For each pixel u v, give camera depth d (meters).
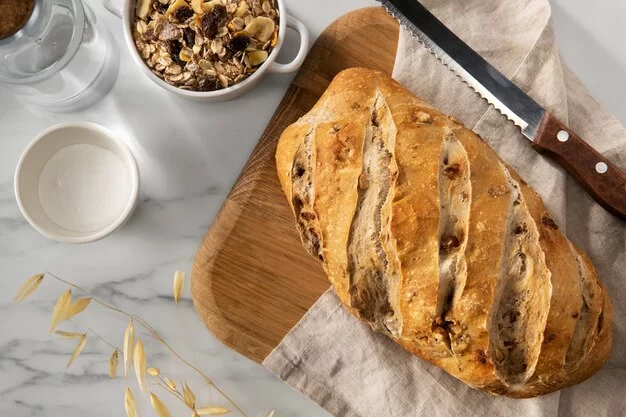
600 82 0.70
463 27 0.68
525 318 0.58
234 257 0.67
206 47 0.64
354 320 0.66
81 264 0.69
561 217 0.65
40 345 0.69
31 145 0.64
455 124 0.61
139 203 0.69
